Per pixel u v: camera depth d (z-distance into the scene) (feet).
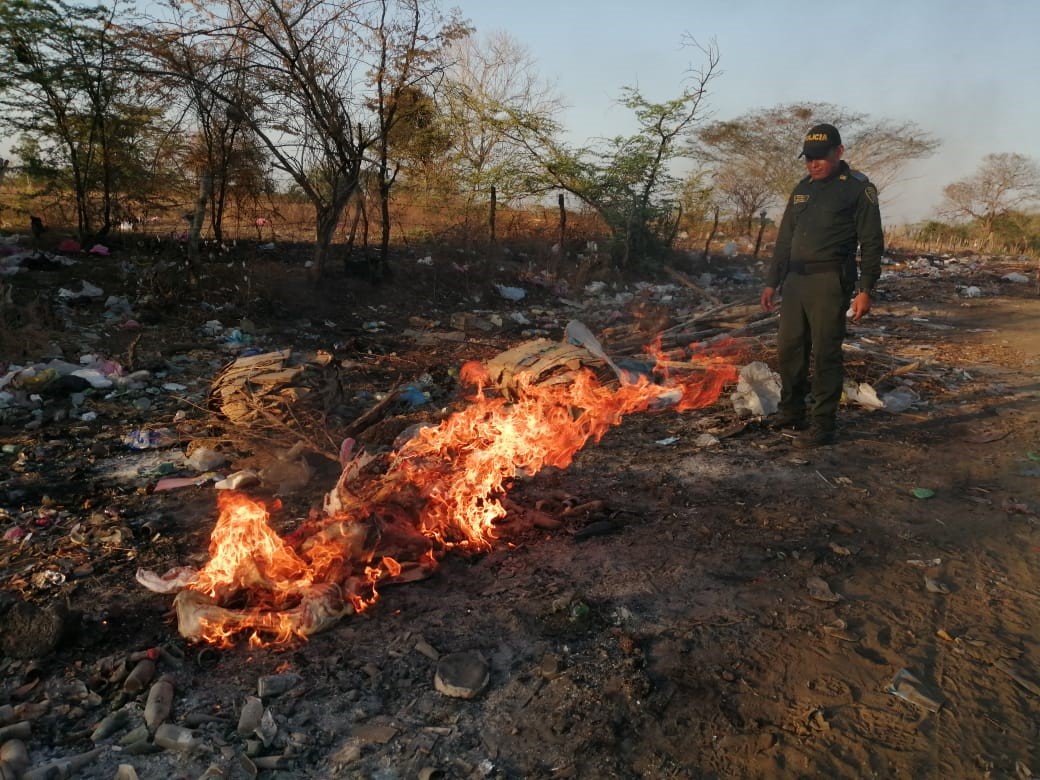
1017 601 11.35
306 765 8.10
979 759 8.27
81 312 27.50
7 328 23.61
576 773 8.04
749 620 10.78
